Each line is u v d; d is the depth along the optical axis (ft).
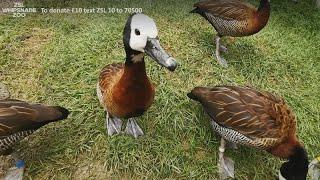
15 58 1.77
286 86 1.81
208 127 1.55
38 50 1.82
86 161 1.42
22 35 1.89
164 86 1.69
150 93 1.30
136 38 1.14
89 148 1.44
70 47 1.84
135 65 1.20
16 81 1.68
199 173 1.42
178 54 1.88
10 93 1.62
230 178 1.43
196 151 1.49
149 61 1.78
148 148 1.46
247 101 1.35
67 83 1.67
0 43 1.83
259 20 1.71
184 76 1.76
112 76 1.38
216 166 1.45
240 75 1.83
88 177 1.37
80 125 1.51
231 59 1.90
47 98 1.61
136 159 1.43
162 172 1.41
